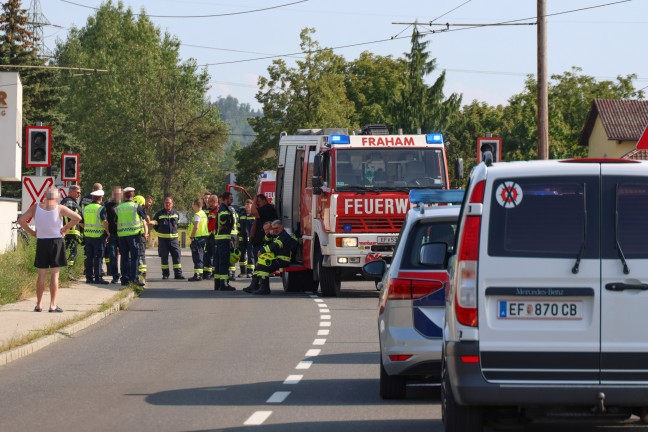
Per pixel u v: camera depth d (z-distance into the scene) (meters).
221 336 42.00
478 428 19.88
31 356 36.28
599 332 18.97
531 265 19.03
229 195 66.69
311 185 62.66
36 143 63.78
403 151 59.12
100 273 66.06
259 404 26.58
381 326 27.05
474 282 19.11
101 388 29.28
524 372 19.02
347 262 58.72
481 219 19.17
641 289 18.95
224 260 66.31
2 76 102.00
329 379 30.88
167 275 78.06
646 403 18.92
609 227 19.03
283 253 63.91
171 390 28.89
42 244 47.41
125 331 43.91
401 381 27.06
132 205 64.06
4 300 51.53
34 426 23.66
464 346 19.06
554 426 24.03
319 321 47.66
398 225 58.69
